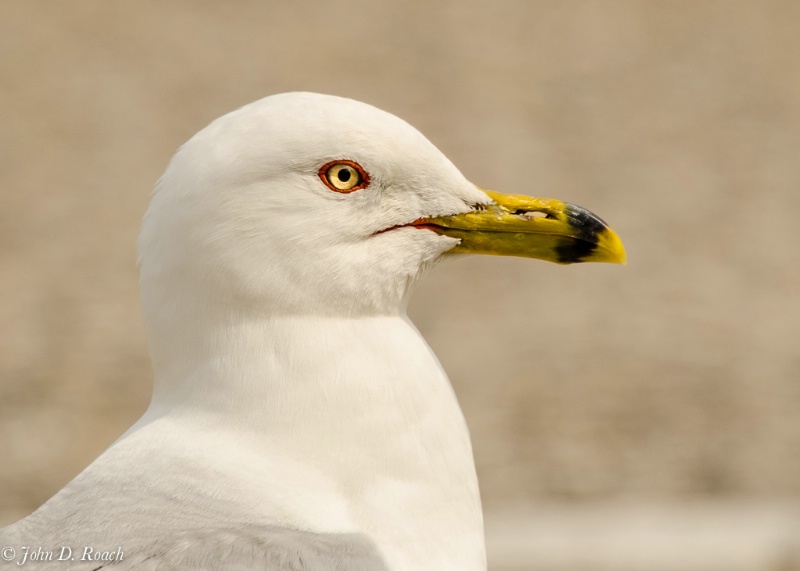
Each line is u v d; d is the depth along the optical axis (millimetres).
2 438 15555
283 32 31703
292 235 6414
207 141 6492
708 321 19422
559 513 13688
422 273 7004
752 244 22328
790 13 33250
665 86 29344
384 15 32938
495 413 16266
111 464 6227
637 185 24578
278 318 6375
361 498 6266
